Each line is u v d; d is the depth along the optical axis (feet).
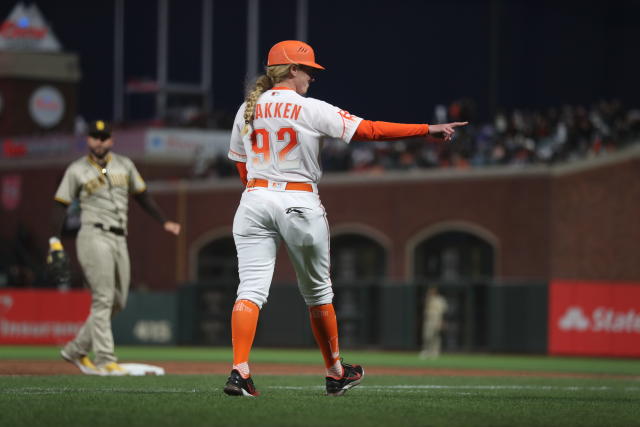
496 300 353.10
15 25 626.23
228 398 83.56
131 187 134.62
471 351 361.92
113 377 120.88
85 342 133.90
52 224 132.98
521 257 427.33
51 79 632.79
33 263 561.84
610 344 325.01
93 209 132.05
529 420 74.18
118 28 614.75
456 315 366.43
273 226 84.53
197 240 510.17
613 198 415.03
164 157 561.43
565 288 336.08
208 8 611.88
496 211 433.07
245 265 85.25
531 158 440.86
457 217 442.50
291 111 83.30
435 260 454.40
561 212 421.18
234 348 84.99
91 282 132.46
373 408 78.84
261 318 377.91
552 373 197.06
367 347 383.65
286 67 84.99
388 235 461.37
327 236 85.61
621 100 605.73
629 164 413.80
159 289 520.83
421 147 475.31
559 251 421.59
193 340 378.94
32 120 626.64
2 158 595.06
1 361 181.88
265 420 69.92
